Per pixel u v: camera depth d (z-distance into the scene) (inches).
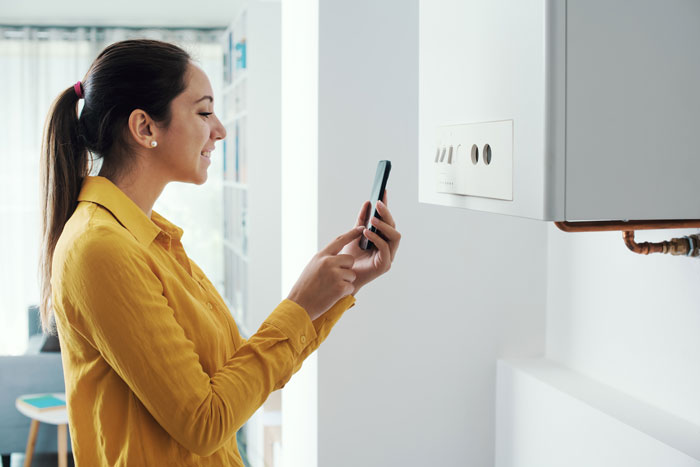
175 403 34.6
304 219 74.2
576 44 33.8
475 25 40.6
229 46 162.2
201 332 38.8
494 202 38.9
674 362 53.6
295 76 78.2
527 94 35.2
